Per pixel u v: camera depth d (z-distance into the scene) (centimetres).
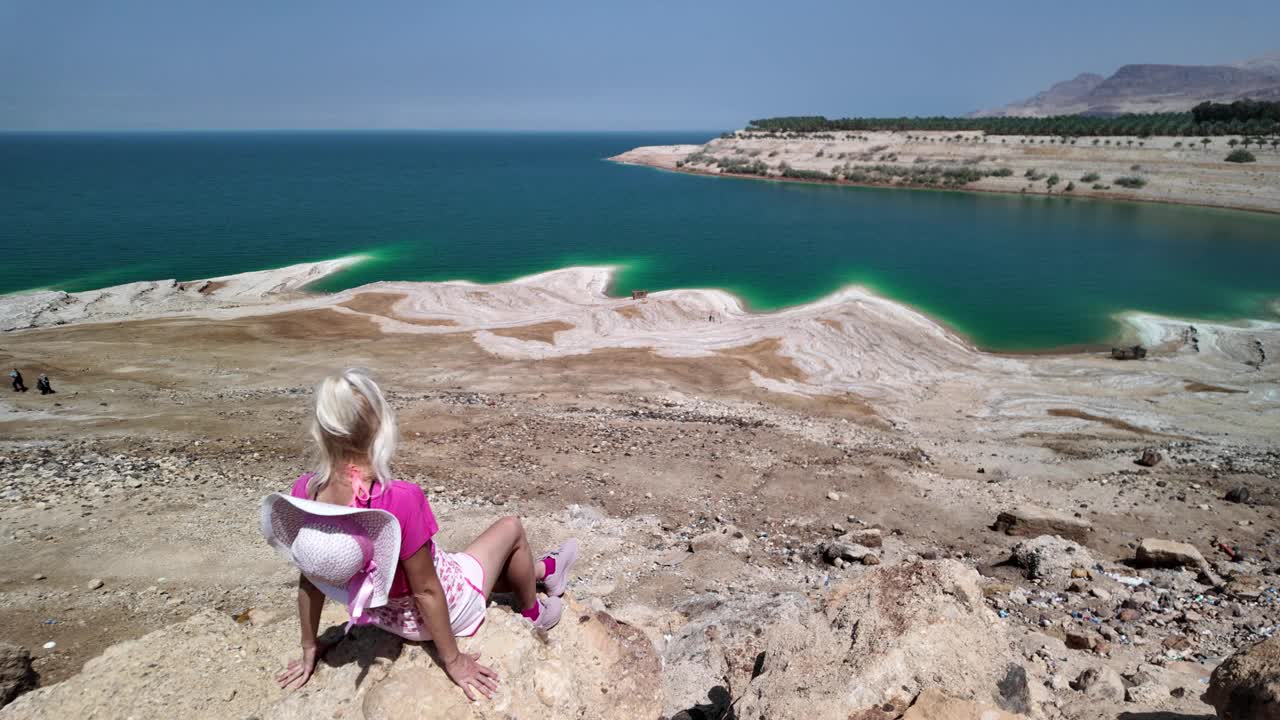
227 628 442
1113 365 4272
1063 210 11062
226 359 3853
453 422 2444
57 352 3772
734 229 9650
